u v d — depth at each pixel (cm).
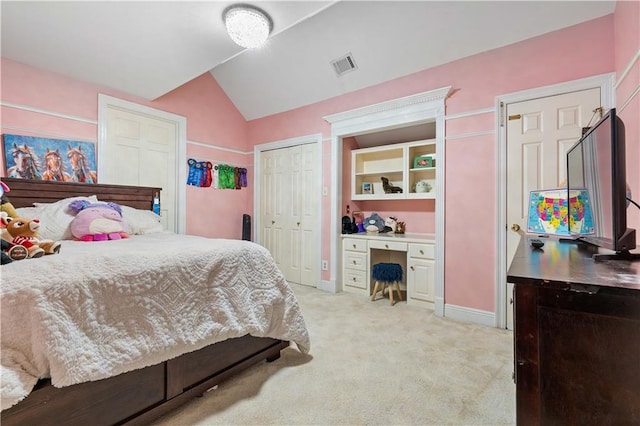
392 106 306
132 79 292
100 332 113
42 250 135
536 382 77
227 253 166
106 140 306
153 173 346
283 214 411
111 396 117
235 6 202
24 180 245
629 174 172
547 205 194
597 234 122
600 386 72
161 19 213
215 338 147
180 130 368
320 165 369
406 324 253
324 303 311
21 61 255
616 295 69
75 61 259
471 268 262
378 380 168
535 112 235
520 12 225
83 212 224
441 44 265
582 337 73
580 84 216
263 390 158
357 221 392
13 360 95
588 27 213
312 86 355
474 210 261
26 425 98
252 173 441
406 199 362
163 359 129
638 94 160
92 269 118
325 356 195
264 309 173
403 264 358
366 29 274
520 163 241
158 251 147
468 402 149
